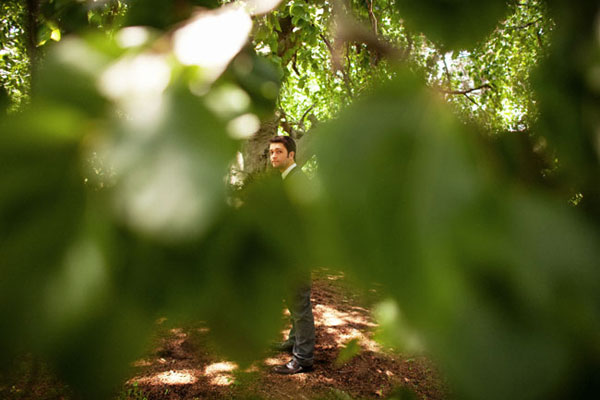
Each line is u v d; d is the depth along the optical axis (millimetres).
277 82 303
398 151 212
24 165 184
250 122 206
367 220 195
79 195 178
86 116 196
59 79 209
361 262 192
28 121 190
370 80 249
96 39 242
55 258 170
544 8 319
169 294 179
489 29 323
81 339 170
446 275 192
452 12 312
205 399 4352
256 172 192
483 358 185
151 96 207
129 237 165
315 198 197
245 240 184
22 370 169
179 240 158
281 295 201
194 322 192
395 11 317
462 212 204
